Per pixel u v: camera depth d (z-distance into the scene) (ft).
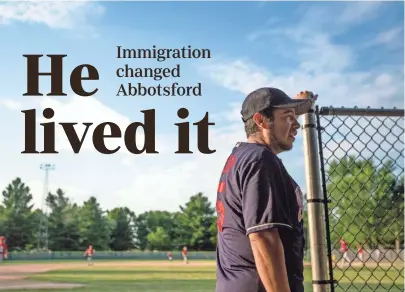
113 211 405.80
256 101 6.44
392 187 9.16
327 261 8.00
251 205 5.70
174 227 364.38
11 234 336.08
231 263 5.94
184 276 95.86
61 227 350.02
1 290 64.75
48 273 109.91
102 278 89.86
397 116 9.05
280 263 5.57
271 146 6.39
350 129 9.05
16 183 345.51
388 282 38.50
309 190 8.13
